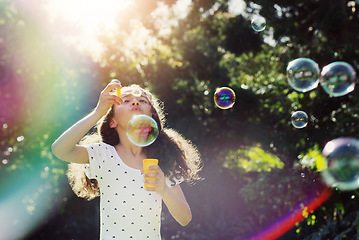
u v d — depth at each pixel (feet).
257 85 20.52
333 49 17.02
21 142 21.98
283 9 19.49
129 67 24.89
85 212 25.48
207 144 23.24
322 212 14.90
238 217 23.99
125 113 6.83
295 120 10.70
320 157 13.92
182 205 6.51
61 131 22.27
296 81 9.36
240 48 21.85
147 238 6.41
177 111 24.31
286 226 17.49
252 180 19.48
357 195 13.93
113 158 6.68
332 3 17.87
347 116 14.97
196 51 24.67
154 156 7.23
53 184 23.32
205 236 23.24
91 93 23.02
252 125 20.21
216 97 10.57
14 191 22.07
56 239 23.63
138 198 6.47
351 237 13.57
